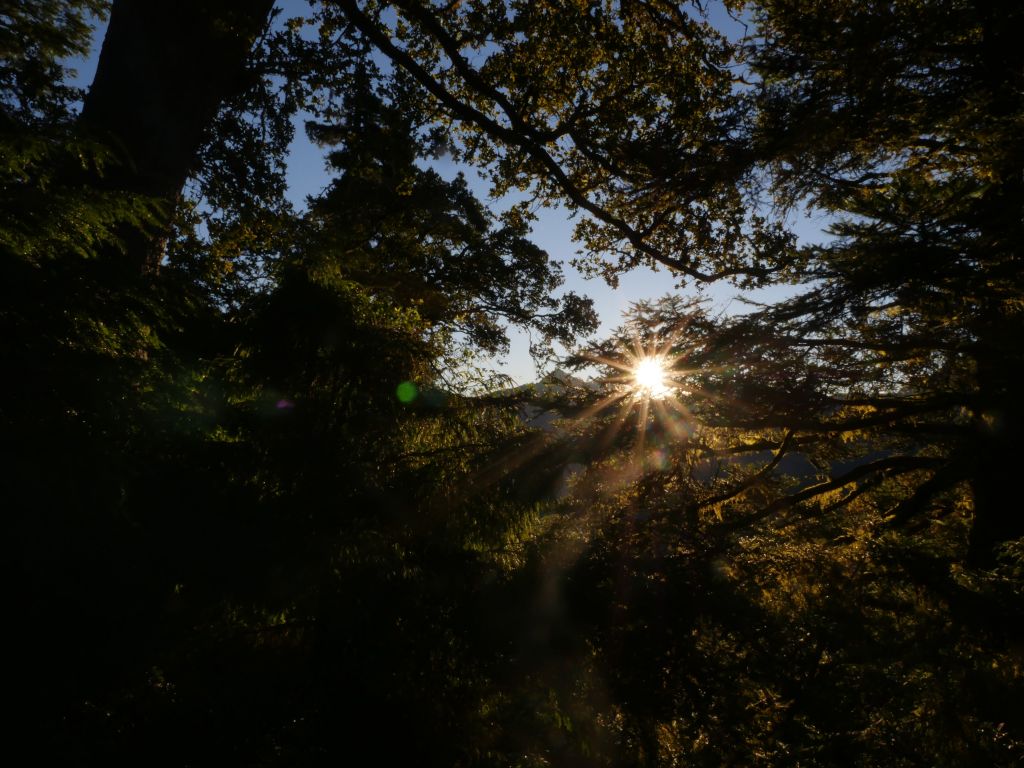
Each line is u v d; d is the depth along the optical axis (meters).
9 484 3.50
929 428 9.87
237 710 4.12
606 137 13.05
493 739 4.82
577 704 5.21
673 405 9.03
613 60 13.10
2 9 8.55
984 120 8.52
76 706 3.81
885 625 7.32
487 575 5.33
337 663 4.41
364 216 17.48
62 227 4.23
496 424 6.48
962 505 13.13
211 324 5.39
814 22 9.22
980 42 8.87
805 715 6.10
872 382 9.83
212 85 9.41
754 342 8.74
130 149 8.26
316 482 4.80
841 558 9.20
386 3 12.09
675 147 11.98
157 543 4.09
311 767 4.20
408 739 4.39
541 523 7.25
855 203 8.50
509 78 13.54
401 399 5.47
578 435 8.65
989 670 6.15
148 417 4.23
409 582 4.81
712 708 6.01
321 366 5.22
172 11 8.84
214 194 13.78
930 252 7.63
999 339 7.84
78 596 3.70
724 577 7.30
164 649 4.09
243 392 5.14
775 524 10.74
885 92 9.11
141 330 4.27
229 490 4.56
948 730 5.81
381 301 6.31
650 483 9.02
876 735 5.96
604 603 5.90
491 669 4.90
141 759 3.78
